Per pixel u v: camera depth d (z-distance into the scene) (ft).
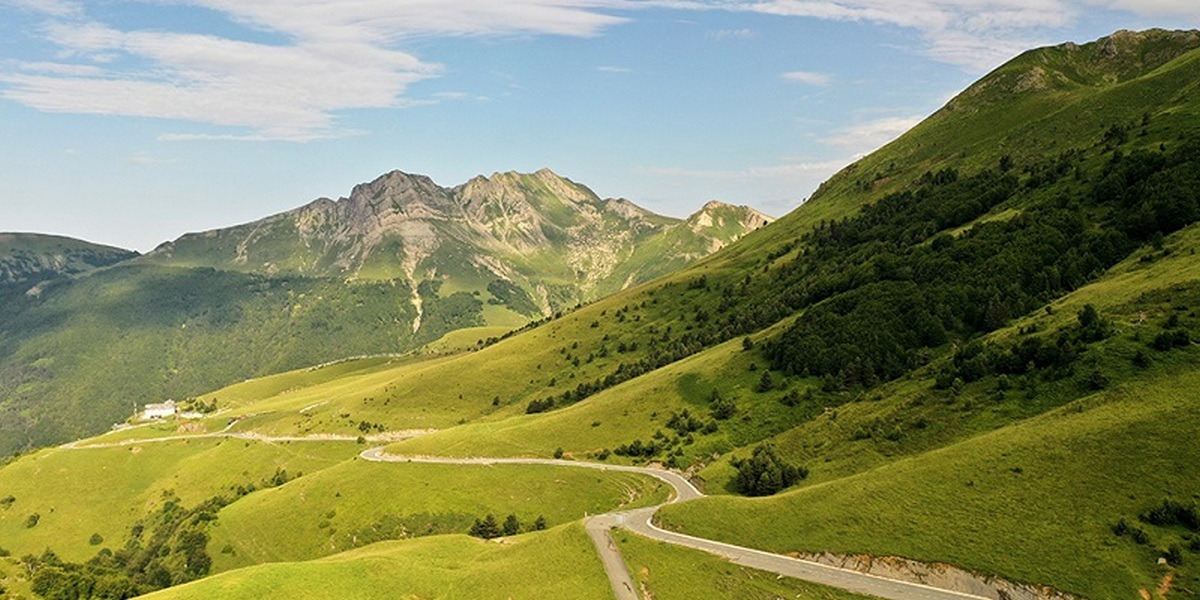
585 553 344.08
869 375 586.45
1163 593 241.55
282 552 555.28
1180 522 265.34
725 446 572.92
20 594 453.58
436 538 423.64
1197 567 244.83
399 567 342.03
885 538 309.22
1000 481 318.86
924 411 458.91
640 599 297.94
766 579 299.99
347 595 308.40
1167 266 477.77
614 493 532.73
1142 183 618.03
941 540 295.89
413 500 561.02
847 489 359.87
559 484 555.28
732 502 389.39
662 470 562.66
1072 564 262.26
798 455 484.74
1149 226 572.51
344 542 540.52
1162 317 408.46
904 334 613.93
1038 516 290.15
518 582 324.39
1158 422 314.76
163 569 566.77
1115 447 310.45
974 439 371.97
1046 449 328.70
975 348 492.54
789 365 654.94
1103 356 399.24
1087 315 439.22
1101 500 286.05
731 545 343.26
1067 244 620.49
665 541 353.10
